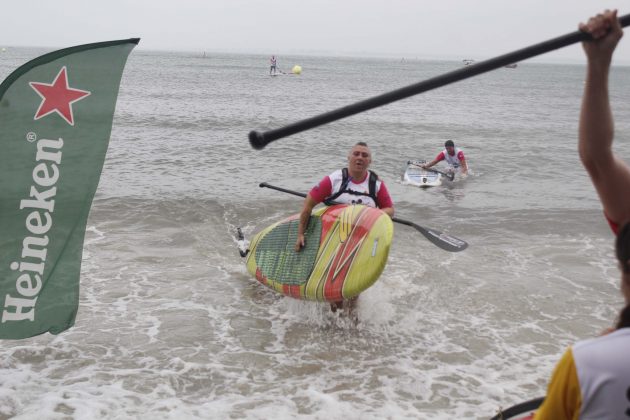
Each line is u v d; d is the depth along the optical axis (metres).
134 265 7.03
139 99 29.38
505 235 8.71
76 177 4.22
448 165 14.27
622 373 1.36
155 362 4.80
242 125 20.44
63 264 4.34
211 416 4.05
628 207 1.74
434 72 95.94
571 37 1.73
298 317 5.80
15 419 3.92
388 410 4.18
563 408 1.46
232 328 5.50
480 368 4.84
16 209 4.19
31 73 4.04
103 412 4.05
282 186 11.61
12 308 4.30
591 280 6.91
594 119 1.70
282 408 4.18
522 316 5.89
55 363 4.72
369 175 6.14
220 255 7.57
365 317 5.79
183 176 12.03
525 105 36.12
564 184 12.46
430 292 6.46
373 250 5.56
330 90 42.69
